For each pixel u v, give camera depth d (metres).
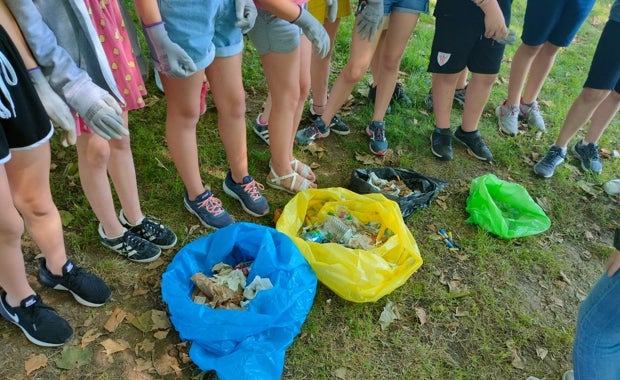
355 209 2.79
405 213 2.97
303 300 2.16
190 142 2.43
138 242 2.44
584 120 3.39
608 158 3.87
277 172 2.99
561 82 4.80
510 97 3.91
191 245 2.35
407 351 2.29
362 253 2.32
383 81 3.29
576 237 3.12
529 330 2.49
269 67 2.55
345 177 3.25
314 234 2.61
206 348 2.06
